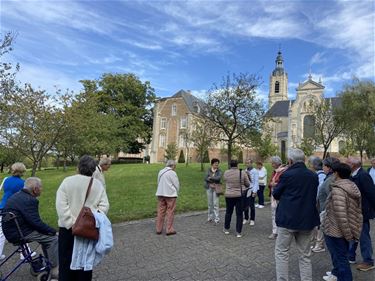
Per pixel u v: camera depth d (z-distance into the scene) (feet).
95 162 14.58
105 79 165.27
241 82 61.98
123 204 39.17
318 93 192.13
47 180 70.95
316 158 24.81
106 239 13.17
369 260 18.72
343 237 15.35
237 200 26.22
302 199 15.30
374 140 78.23
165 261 20.11
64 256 13.47
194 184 60.80
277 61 302.25
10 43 43.86
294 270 18.67
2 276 17.31
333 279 16.74
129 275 17.81
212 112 63.05
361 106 71.26
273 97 294.66
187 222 31.48
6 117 44.37
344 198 15.03
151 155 201.26
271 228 29.32
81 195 13.53
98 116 109.91
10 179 20.59
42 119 46.19
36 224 16.33
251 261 20.26
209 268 19.01
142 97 173.47
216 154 169.99
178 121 197.57
